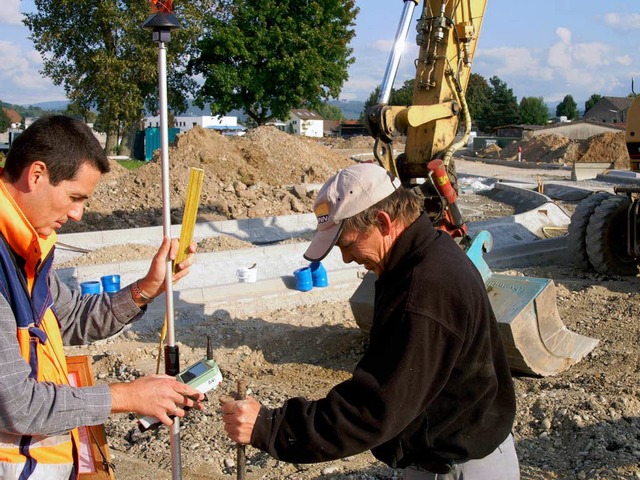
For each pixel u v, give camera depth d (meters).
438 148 7.73
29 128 2.16
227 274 9.73
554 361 6.28
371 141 49.34
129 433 5.18
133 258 10.78
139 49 31.56
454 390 2.36
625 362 6.68
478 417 2.38
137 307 2.77
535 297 6.06
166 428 5.20
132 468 4.54
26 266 2.19
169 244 2.70
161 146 2.68
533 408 5.43
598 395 5.55
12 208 2.10
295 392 6.16
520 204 18.38
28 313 2.17
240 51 35.38
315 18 36.62
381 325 2.29
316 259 2.42
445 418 2.38
